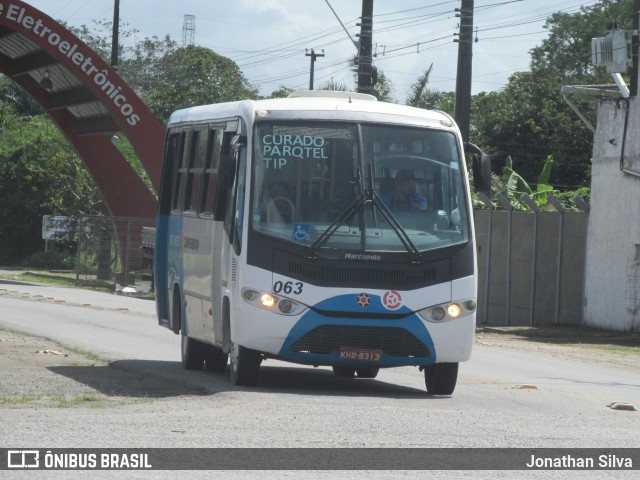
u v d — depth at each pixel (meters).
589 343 49.22
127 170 84.19
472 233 24.81
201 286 27.97
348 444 16.77
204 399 22.06
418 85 109.00
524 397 25.38
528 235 59.09
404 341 24.06
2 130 124.69
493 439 17.70
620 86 55.38
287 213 24.09
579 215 57.62
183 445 16.22
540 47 134.88
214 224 26.78
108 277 80.50
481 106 127.31
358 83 62.47
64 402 21.73
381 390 26.42
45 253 109.94
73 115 85.69
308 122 24.66
